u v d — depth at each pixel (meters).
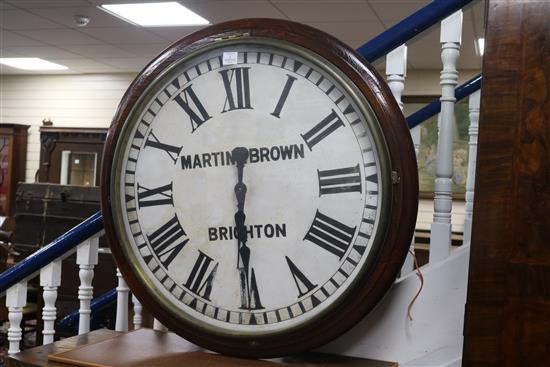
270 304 1.16
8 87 9.12
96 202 3.52
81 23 5.74
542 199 0.87
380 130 1.10
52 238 3.59
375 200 1.11
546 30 0.88
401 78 1.38
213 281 1.20
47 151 7.79
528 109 0.88
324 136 1.15
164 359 1.18
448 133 1.40
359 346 1.26
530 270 0.88
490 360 0.89
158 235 1.24
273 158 1.18
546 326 0.87
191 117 1.23
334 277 1.12
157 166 1.25
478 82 1.71
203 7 5.09
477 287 0.90
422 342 1.23
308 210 1.15
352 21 5.39
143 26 5.87
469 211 1.71
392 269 1.09
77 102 8.73
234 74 1.21
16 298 1.74
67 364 1.18
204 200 1.21
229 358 1.19
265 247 1.17
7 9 5.46
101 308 2.26
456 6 1.33
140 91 1.26
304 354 1.26
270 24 1.19
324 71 1.14
